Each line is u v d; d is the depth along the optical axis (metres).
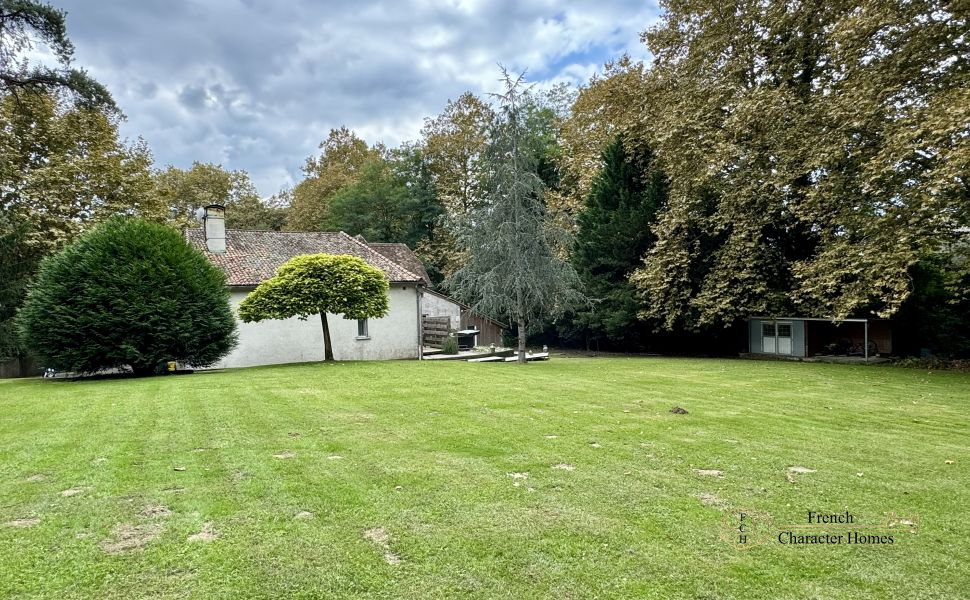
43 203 19.77
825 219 15.70
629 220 22.91
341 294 15.06
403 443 5.82
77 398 9.24
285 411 7.78
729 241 18.52
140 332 13.55
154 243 14.15
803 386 11.03
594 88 27.44
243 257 20.03
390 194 38.41
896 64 12.98
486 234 16.42
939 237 13.20
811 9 16.20
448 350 21.06
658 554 3.20
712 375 13.22
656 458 5.22
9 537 3.43
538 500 4.06
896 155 12.09
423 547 3.29
